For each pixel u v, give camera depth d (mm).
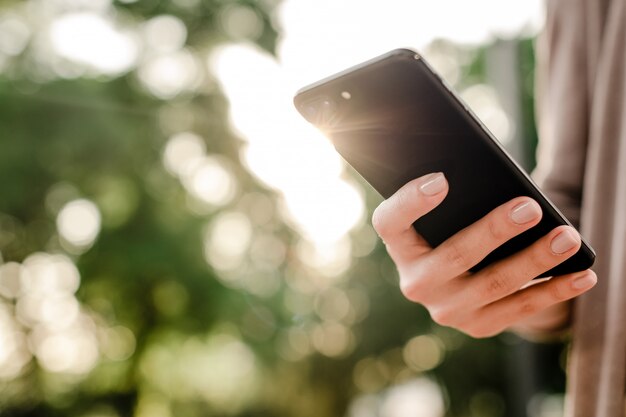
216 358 8969
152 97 8430
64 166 7945
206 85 8727
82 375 9031
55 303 8602
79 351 8953
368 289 9664
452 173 921
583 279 966
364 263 9656
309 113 944
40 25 8359
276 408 9508
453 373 9320
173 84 8695
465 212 945
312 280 9438
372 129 926
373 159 960
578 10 1184
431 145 907
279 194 8617
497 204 917
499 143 881
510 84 6203
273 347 8734
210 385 9117
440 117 877
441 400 9758
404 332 9547
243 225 8680
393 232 935
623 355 960
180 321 8398
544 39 1312
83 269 8039
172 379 8945
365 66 868
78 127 7863
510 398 8953
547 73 1287
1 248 8336
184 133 8492
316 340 9625
